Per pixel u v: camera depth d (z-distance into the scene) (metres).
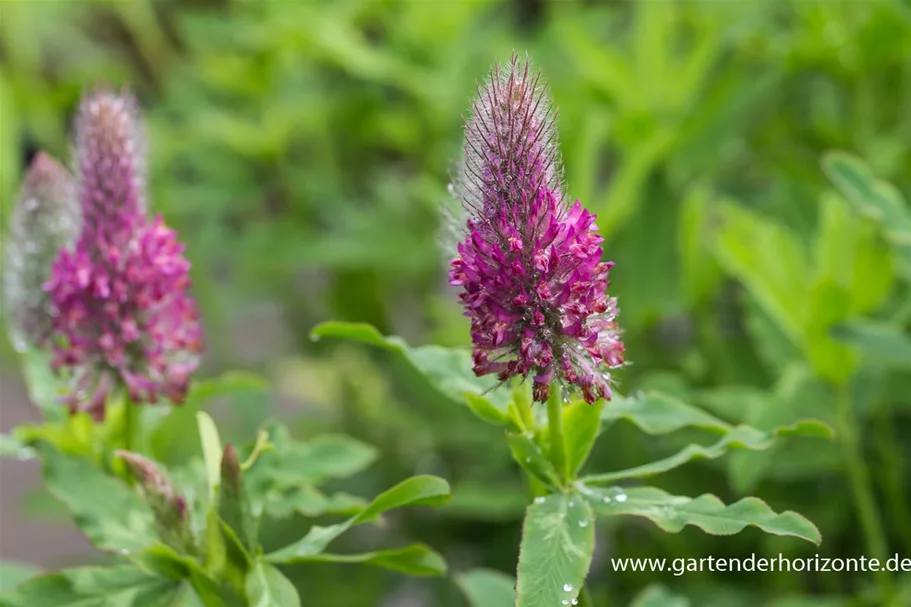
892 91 0.76
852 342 0.62
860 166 0.64
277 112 0.82
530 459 0.54
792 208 0.72
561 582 0.53
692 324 0.74
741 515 0.53
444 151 0.77
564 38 0.75
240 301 0.82
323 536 0.55
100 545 0.56
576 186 0.69
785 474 0.67
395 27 0.84
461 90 0.78
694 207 0.68
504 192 0.53
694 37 0.79
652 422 0.56
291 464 0.58
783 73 0.74
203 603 0.55
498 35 0.84
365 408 0.77
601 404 0.54
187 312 0.59
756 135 0.76
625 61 0.74
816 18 0.71
